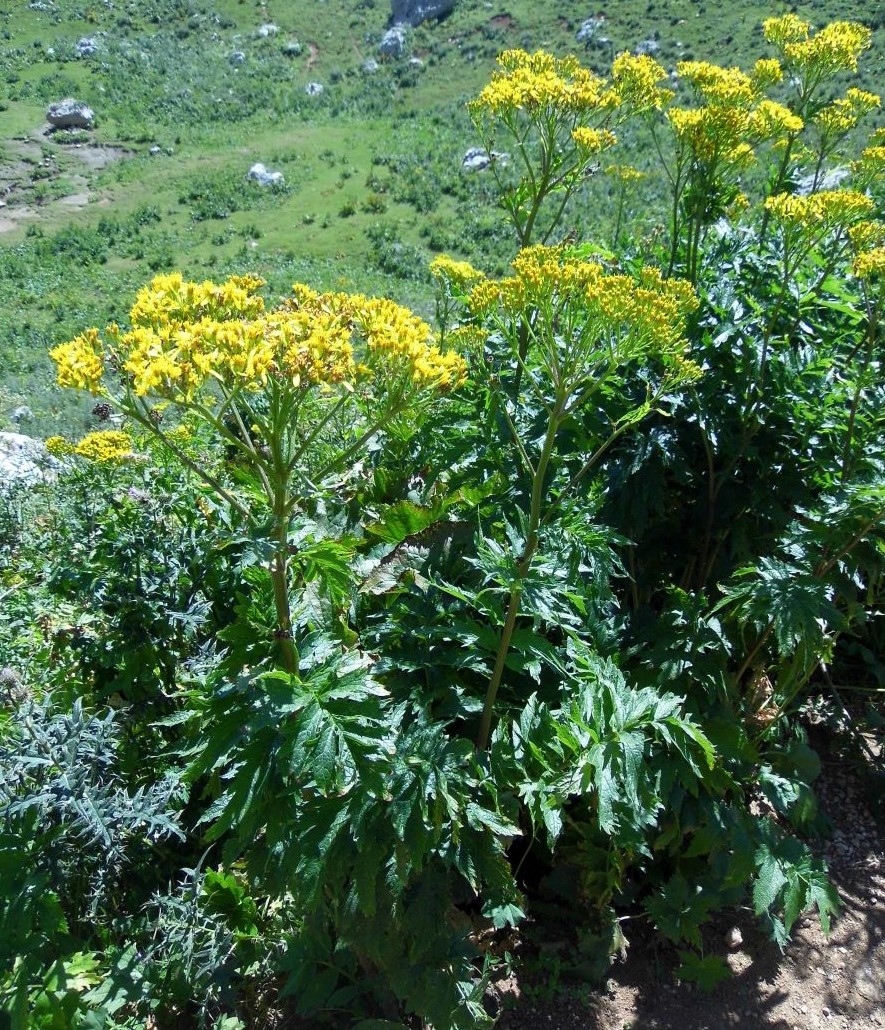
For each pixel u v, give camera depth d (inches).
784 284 160.9
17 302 1275.8
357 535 156.3
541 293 116.9
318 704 100.1
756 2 2038.6
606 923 138.7
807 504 163.5
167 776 130.7
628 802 122.7
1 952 117.7
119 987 118.6
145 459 174.2
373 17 2554.1
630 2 2206.0
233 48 2474.2
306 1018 128.3
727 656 151.8
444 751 110.3
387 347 102.5
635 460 156.3
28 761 119.0
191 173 1760.6
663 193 1047.6
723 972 137.9
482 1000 132.3
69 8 2620.6
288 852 106.7
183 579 155.6
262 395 124.9
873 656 189.0
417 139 1835.6
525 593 114.4
